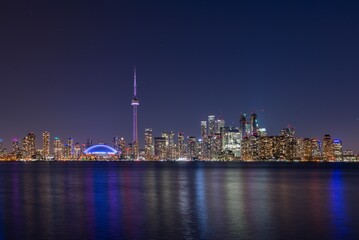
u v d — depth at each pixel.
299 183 142.75
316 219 63.00
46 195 99.88
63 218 64.88
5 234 53.22
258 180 161.75
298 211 71.38
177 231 54.44
